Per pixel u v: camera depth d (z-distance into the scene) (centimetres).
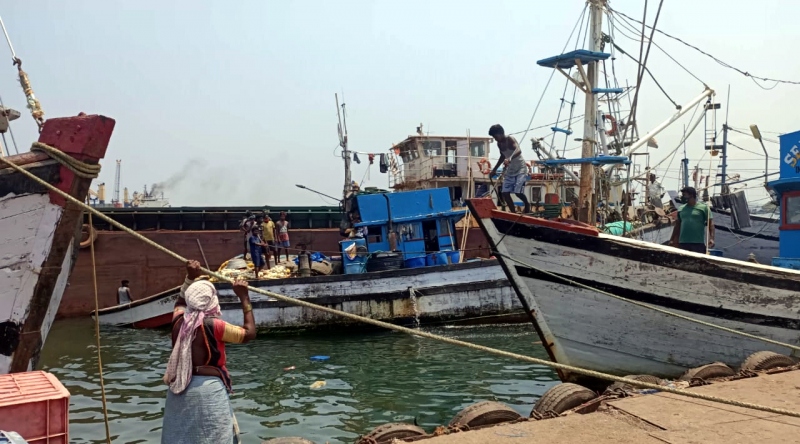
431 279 1596
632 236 1859
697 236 954
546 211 2005
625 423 528
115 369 1141
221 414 393
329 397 917
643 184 2662
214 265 2156
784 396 595
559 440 484
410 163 2514
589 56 1309
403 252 1664
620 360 867
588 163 1348
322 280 1554
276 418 814
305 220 2467
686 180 3023
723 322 839
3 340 588
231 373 1089
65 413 391
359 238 1706
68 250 625
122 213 2197
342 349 1316
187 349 395
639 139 1628
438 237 1741
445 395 912
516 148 966
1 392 396
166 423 393
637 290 838
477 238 2225
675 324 841
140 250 2067
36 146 574
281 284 1539
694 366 855
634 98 1052
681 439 479
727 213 2545
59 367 1162
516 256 873
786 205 1094
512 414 559
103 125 582
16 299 584
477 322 1612
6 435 329
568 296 860
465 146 2428
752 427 507
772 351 839
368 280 1567
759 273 834
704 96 1648
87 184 588
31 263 581
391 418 804
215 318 410
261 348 1340
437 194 1756
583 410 581
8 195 557
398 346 1341
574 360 880
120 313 1730
